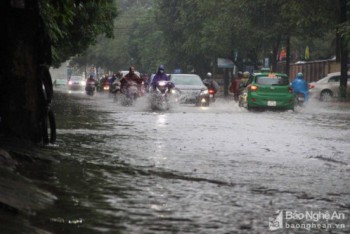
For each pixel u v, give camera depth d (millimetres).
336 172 15969
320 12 70375
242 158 18359
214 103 59625
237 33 90000
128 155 18578
